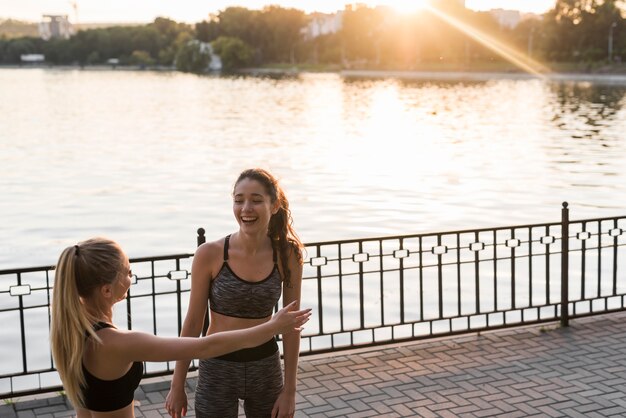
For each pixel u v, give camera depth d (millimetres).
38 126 59594
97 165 36781
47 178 32281
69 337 3287
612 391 6543
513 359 7348
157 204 25781
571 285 13680
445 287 13688
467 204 24875
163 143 47094
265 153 41562
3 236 20750
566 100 81750
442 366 7191
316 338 10883
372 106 81000
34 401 6379
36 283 15406
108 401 3350
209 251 4289
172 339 3434
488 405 6301
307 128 57375
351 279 14562
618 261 15367
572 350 7574
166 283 14805
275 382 4324
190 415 6180
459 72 166750
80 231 21453
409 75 177625
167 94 111062
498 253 16703
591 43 146625
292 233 4430
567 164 34625
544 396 6461
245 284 4219
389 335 10984
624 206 24031
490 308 12305
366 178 31469
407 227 21375
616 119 58625
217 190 28844
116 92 118250
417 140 47500
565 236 8367
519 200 25422
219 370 4234
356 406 6316
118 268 3424
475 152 40469
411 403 6367
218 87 133375
